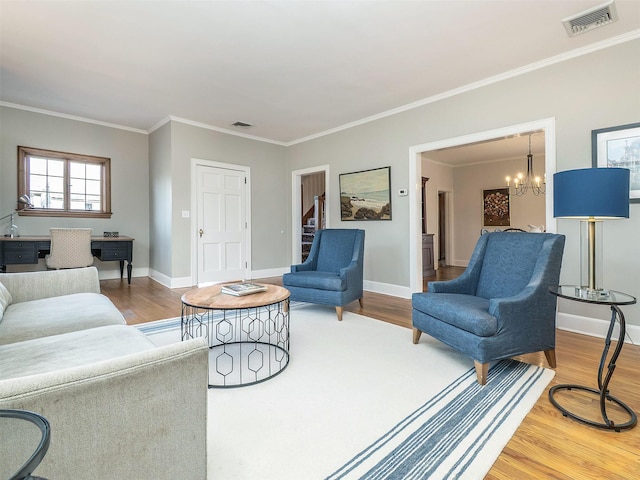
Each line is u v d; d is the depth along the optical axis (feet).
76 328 5.86
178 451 3.16
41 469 2.40
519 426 5.18
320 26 8.62
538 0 7.64
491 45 9.55
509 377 6.79
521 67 10.80
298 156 19.62
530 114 10.68
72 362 4.23
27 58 10.23
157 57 10.16
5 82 12.02
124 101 13.83
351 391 6.20
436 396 6.03
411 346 8.48
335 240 13.39
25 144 14.96
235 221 18.21
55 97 13.48
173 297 13.91
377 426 5.14
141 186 18.37
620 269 9.11
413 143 13.96
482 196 25.80
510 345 6.65
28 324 5.74
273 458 4.42
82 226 16.63
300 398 5.94
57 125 15.70
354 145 16.38
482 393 6.14
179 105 14.28
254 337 9.22
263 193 19.43
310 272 12.64
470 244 26.45
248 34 8.96
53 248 13.48
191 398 3.22
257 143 19.10
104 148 17.10
